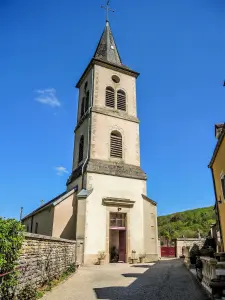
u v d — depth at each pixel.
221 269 8.58
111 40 30.91
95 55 29.83
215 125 15.73
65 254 13.42
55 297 8.05
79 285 10.30
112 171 22.31
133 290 9.17
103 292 8.91
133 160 24.25
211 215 51.91
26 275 7.52
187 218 54.78
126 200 21.64
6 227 5.89
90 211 20.33
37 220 27.61
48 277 9.78
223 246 14.83
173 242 28.64
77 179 23.31
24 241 7.37
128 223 21.34
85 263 18.70
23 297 6.81
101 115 24.36
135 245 20.95
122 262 20.52
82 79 29.53
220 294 6.71
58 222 20.70
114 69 27.38
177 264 17.55
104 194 21.36
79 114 28.45
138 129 25.84
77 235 19.16
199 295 7.86
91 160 22.23
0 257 5.46
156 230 22.06
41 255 9.05
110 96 26.02
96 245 19.59
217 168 14.92
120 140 24.50
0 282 5.83
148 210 22.45
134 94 27.58
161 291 8.79
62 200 21.42
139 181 23.25
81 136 25.56
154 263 19.62
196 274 10.40
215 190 15.96
